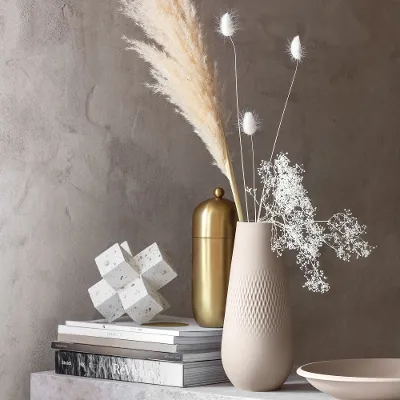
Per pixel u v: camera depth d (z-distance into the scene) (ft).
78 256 6.57
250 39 8.07
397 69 10.17
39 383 6.08
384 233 9.82
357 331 9.33
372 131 9.73
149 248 6.18
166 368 5.60
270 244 5.47
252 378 5.38
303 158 8.68
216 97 5.72
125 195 6.90
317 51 8.93
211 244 5.98
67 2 6.52
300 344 8.54
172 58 5.98
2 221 6.11
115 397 5.71
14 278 6.16
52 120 6.41
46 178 6.37
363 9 9.68
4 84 6.13
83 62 6.63
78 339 6.02
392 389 4.64
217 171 7.70
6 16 6.15
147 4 5.68
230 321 5.45
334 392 4.83
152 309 5.92
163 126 7.22
